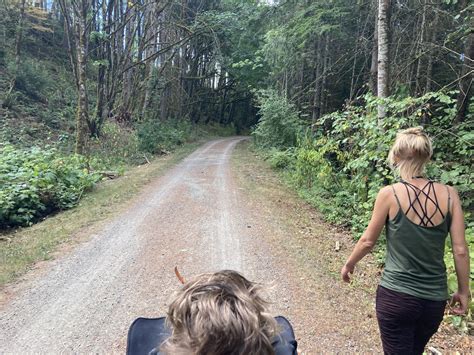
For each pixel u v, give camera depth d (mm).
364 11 16719
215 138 39156
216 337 933
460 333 4121
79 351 3916
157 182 13391
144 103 31406
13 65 27594
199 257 6457
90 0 21312
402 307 2508
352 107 9305
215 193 11672
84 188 11875
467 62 10086
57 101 28500
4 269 5895
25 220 9031
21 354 3867
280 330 1100
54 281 5531
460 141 7527
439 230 2486
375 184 8070
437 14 11125
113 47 26047
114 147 22422
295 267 6051
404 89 10078
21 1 31312
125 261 6289
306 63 22812
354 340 4059
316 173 12570
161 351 1022
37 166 11047
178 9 34438
